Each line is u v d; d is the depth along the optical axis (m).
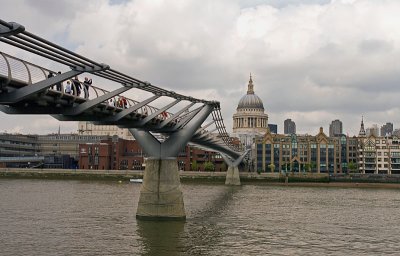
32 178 166.00
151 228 48.09
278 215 62.44
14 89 25.06
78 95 31.56
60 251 37.53
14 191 98.94
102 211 62.44
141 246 39.56
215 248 39.31
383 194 115.06
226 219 56.66
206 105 55.00
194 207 70.31
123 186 125.12
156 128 50.16
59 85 29.02
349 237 46.22
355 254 38.53
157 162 54.06
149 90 38.44
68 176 174.38
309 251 39.12
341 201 89.44
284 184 158.12
